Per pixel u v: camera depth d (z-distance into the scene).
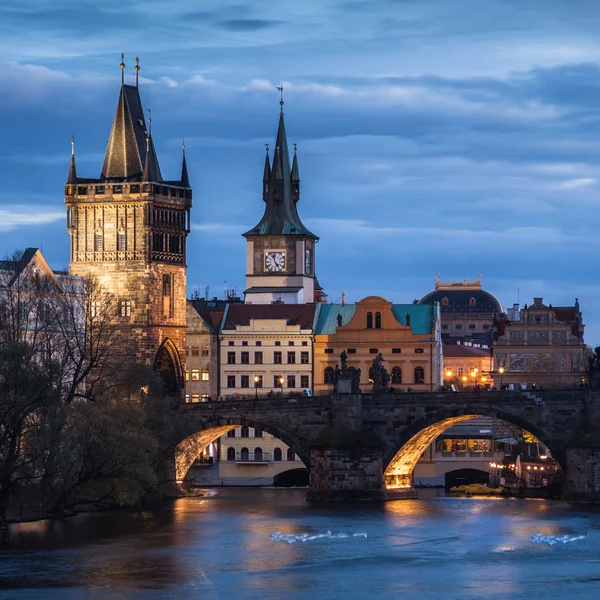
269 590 197.00
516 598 193.12
